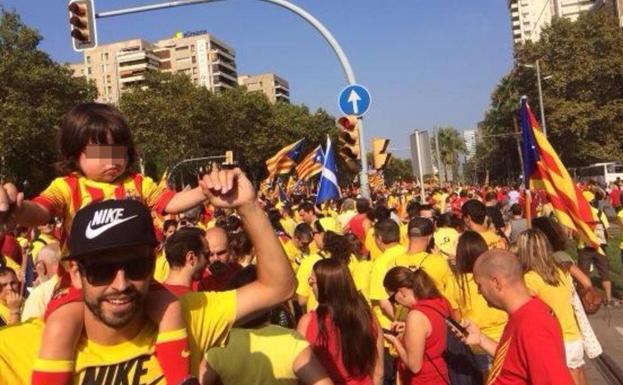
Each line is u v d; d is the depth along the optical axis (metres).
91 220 2.18
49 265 6.01
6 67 52.16
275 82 192.75
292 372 3.61
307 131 88.44
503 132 81.06
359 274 7.76
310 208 13.29
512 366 3.90
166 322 2.33
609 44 61.62
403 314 6.58
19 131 50.81
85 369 2.24
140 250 2.22
